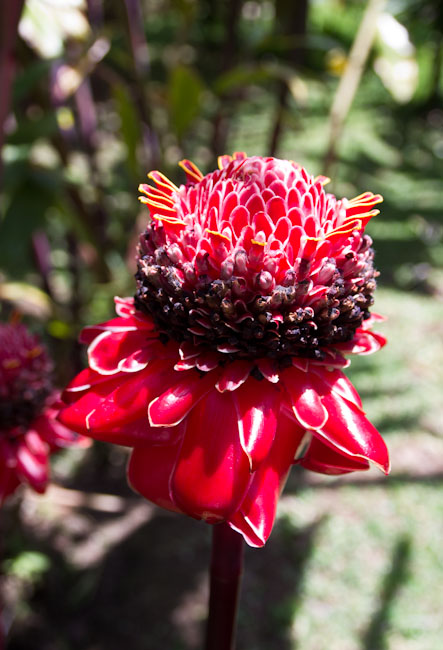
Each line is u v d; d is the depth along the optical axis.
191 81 0.91
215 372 0.36
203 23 2.65
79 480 1.16
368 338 0.38
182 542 1.06
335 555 1.02
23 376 0.54
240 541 0.38
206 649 0.40
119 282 1.11
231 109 1.33
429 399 1.35
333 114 1.07
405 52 1.06
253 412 0.35
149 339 0.37
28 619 0.91
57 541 1.04
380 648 0.88
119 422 0.35
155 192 0.37
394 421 1.28
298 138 2.66
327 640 0.90
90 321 1.10
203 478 0.34
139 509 1.12
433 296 1.73
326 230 0.37
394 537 1.05
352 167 2.47
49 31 0.86
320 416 0.35
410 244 1.97
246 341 0.35
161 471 0.36
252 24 2.42
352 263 0.35
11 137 0.79
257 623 0.92
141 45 0.94
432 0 1.79
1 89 0.57
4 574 0.88
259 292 0.34
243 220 0.35
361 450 0.35
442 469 1.19
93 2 1.10
